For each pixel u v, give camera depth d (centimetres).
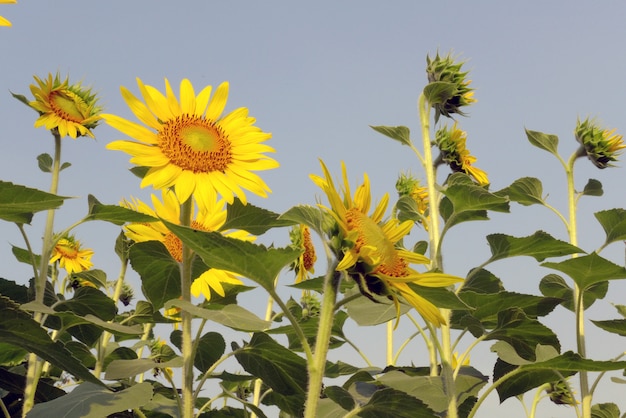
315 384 110
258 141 139
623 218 154
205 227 148
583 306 166
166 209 148
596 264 145
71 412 117
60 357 117
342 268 108
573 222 165
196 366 148
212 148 134
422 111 161
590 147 166
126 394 121
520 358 142
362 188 116
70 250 210
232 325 119
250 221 135
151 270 139
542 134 169
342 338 162
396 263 115
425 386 135
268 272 111
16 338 115
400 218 164
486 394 138
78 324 148
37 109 152
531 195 166
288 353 128
